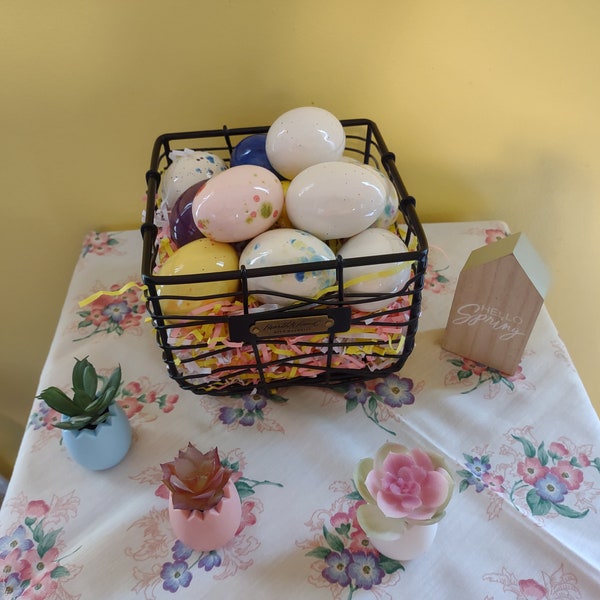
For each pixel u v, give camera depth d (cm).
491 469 58
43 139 75
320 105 75
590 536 53
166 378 67
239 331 56
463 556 53
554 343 68
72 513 56
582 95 73
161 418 63
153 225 59
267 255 56
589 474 57
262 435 61
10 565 53
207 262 57
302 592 51
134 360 69
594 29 68
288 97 74
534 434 60
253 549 53
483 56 71
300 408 63
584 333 99
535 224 86
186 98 73
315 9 67
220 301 58
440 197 84
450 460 58
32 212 82
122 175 79
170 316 54
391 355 61
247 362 61
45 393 56
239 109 75
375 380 66
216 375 61
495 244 61
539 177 81
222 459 60
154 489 58
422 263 55
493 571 52
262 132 72
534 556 52
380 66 72
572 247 88
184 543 53
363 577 52
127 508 56
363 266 57
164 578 52
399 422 62
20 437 116
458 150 79
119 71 70
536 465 58
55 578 52
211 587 52
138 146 77
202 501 50
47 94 71
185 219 61
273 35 69
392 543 50
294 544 54
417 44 70
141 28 67
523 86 73
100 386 65
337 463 59
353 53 71
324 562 53
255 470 59
